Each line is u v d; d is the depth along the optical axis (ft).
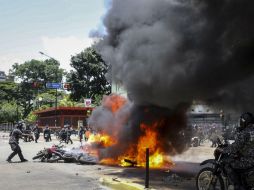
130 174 39.29
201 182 25.09
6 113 325.62
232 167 22.54
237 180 22.50
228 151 22.39
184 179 34.83
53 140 129.70
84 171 42.45
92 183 33.73
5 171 42.09
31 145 96.37
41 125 232.12
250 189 22.26
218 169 23.95
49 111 205.87
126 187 30.22
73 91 217.56
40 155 53.26
